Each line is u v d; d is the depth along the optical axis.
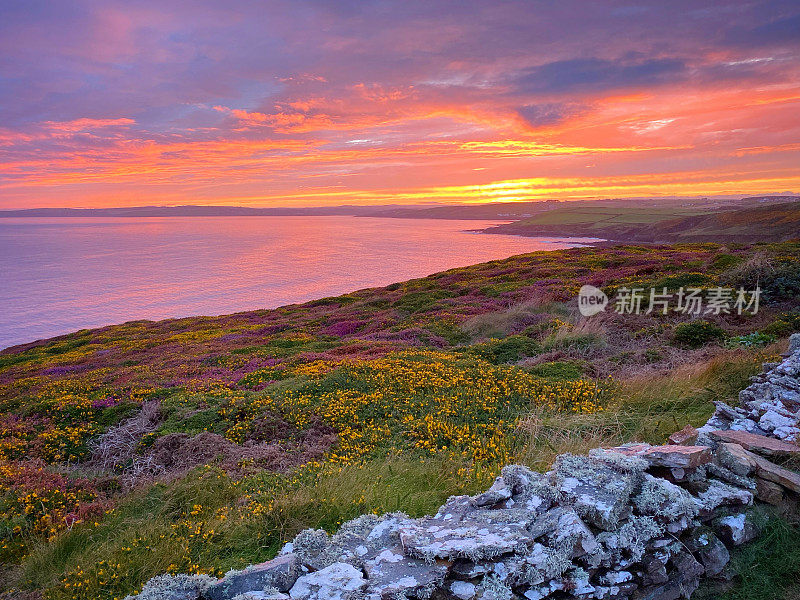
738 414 7.45
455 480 7.11
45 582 5.94
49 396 16.27
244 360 20.14
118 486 9.24
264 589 3.86
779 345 11.85
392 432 10.23
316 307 39.00
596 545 4.01
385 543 4.37
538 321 21.81
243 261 148.75
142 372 19.55
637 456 4.91
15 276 125.88
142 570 5.58
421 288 37.41
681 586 4.21
